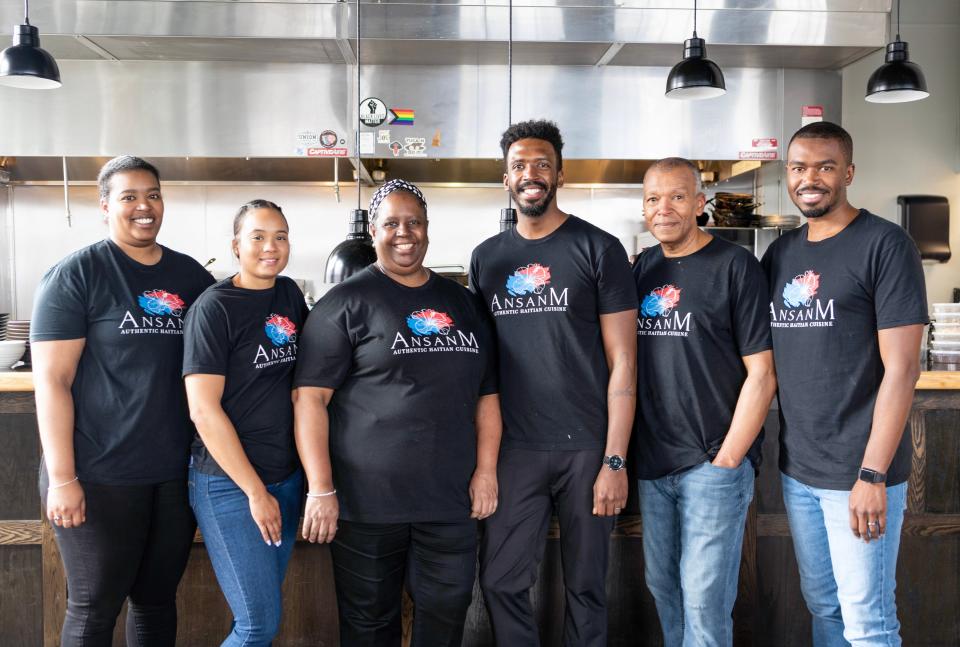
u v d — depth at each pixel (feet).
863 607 5.94
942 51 16.72
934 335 9.32
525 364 6.28
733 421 6.33
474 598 7.70
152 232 6.13
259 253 5.84
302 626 7.67
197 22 11.82
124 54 13.05
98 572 5.95
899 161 16.83
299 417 5.90
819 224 6.20
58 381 5.83
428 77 13.74
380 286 5.99
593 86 13.96
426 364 5.87
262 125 13.70
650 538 6.79
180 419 6.16
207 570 7.60
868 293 5.87
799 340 6.13
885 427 5.71
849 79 16.74
